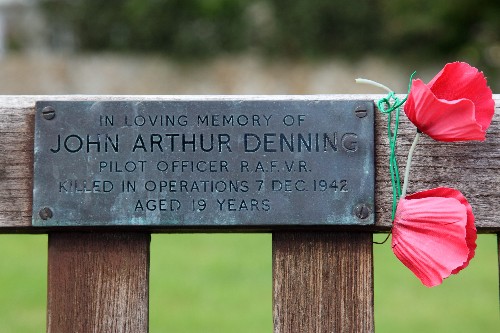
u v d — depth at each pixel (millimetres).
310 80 23781
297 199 1503
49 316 1538
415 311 6500
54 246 1548
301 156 1509
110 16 24172
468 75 1491
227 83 23938
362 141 1514
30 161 1532
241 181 1507
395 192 1517
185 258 8539
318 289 1543
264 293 7078
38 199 1510
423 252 1466
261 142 1510
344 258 1549
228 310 6508
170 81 23828
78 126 1517
